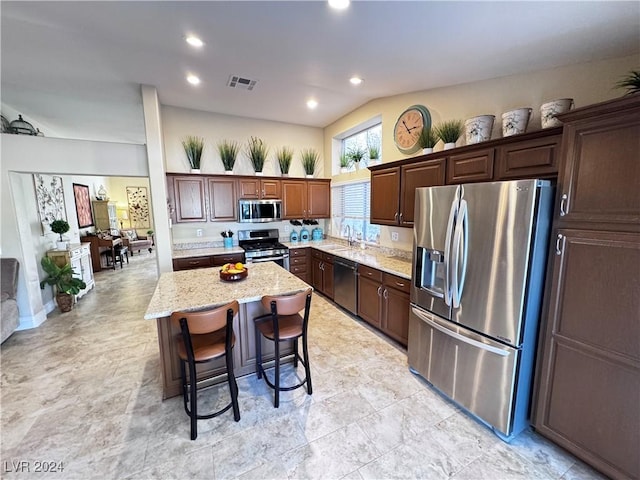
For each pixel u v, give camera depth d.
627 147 1.34
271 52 2.40
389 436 1.87
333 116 4.82
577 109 1.49
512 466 1.66
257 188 4.74
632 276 1.36
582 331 1.57
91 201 7.53
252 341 2.57
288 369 2.65
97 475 1.60
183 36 2.18
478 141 2.39
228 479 1.58
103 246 6.83
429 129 3.20
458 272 2.02
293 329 2.23
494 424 1.88
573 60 1.95
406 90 3.29
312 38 2.10
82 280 4.58
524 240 1.66
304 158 5.37
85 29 2.11
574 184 1.56
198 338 2.11
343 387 2.37
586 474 1.60
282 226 5.41
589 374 1.55
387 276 3.12
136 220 10.22
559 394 1.70
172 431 1.91
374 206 3.67
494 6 1.46
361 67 2.60
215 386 2.41
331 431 1.91
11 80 3.18
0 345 3.12
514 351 1.75
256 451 1.76
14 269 3.32
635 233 1.34
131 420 2.01
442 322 2.18
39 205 4.25
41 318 3.74
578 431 1.62
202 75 3.04
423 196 2.31
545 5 1.40
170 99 3.94
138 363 2.76
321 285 4.63
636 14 1.39
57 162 3.45
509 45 1.88
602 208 1.45
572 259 1.59
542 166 1.92
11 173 3.36
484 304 1.89
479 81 2.66
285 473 1.61
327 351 2.96
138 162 3.69
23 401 2.20
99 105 4.04
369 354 2.89
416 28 1.82
